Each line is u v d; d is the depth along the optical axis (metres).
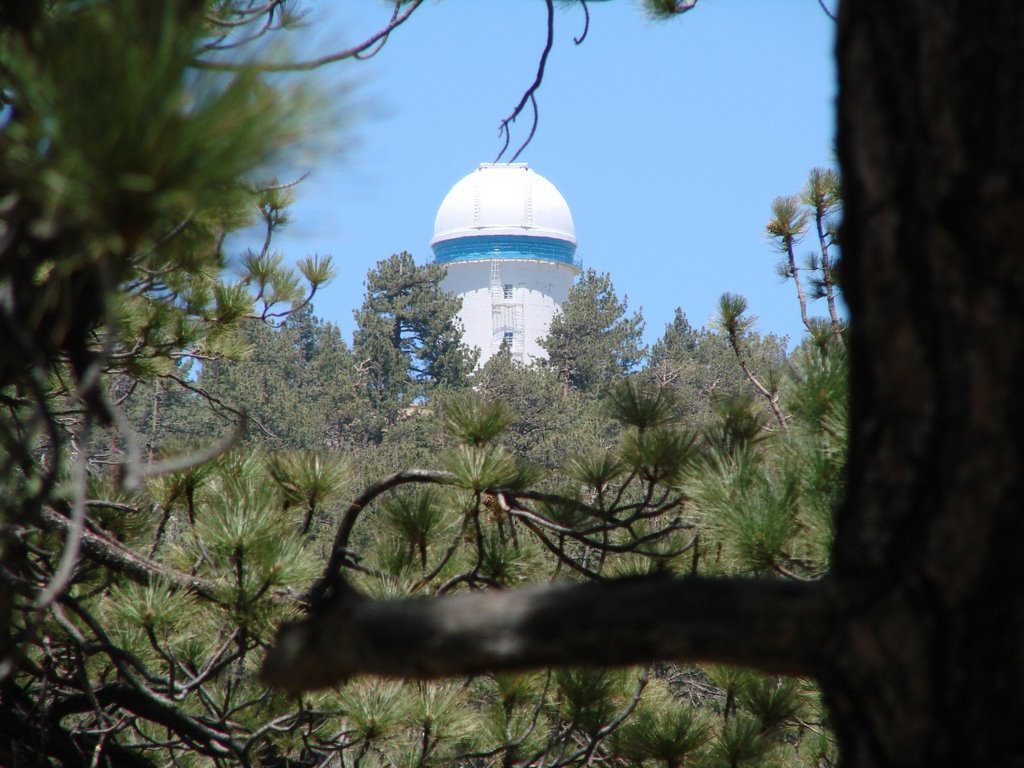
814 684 17.12
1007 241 4.65
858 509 5.11
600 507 15.13
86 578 15.20
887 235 5.02
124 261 6.11
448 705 15.45
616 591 5.10
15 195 4.64
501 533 15.80
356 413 167.50
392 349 185.38
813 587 5.10
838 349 12.34
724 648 4.98
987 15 4.79
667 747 16.33
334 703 16.69
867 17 5.23
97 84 4.20
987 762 4.64
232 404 138.50
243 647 13.37
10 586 8.74
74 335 6.63
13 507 6.38
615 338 195.62
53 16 6.02
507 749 16.19
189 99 4.46
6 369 6.59
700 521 12.68
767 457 13.03
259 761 17.14
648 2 16.48
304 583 13.33
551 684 16.83
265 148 4.48
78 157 4.17
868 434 5.13
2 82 4.57
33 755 14.80
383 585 14.27
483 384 160.75
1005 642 4.62
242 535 12.63
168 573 13.80
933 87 4.90
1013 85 4.70
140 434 116.50
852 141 5.26
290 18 8.51
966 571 4.67
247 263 20.72
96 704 14.38
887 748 4.88
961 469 4.71
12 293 5.36
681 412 15.31
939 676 4.74
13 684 14.61
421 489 15.43
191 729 15.57
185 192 4.37
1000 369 4.62
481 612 5.16
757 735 16.64
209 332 20.84
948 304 4.79
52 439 6.24
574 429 140.38
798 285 27.36
